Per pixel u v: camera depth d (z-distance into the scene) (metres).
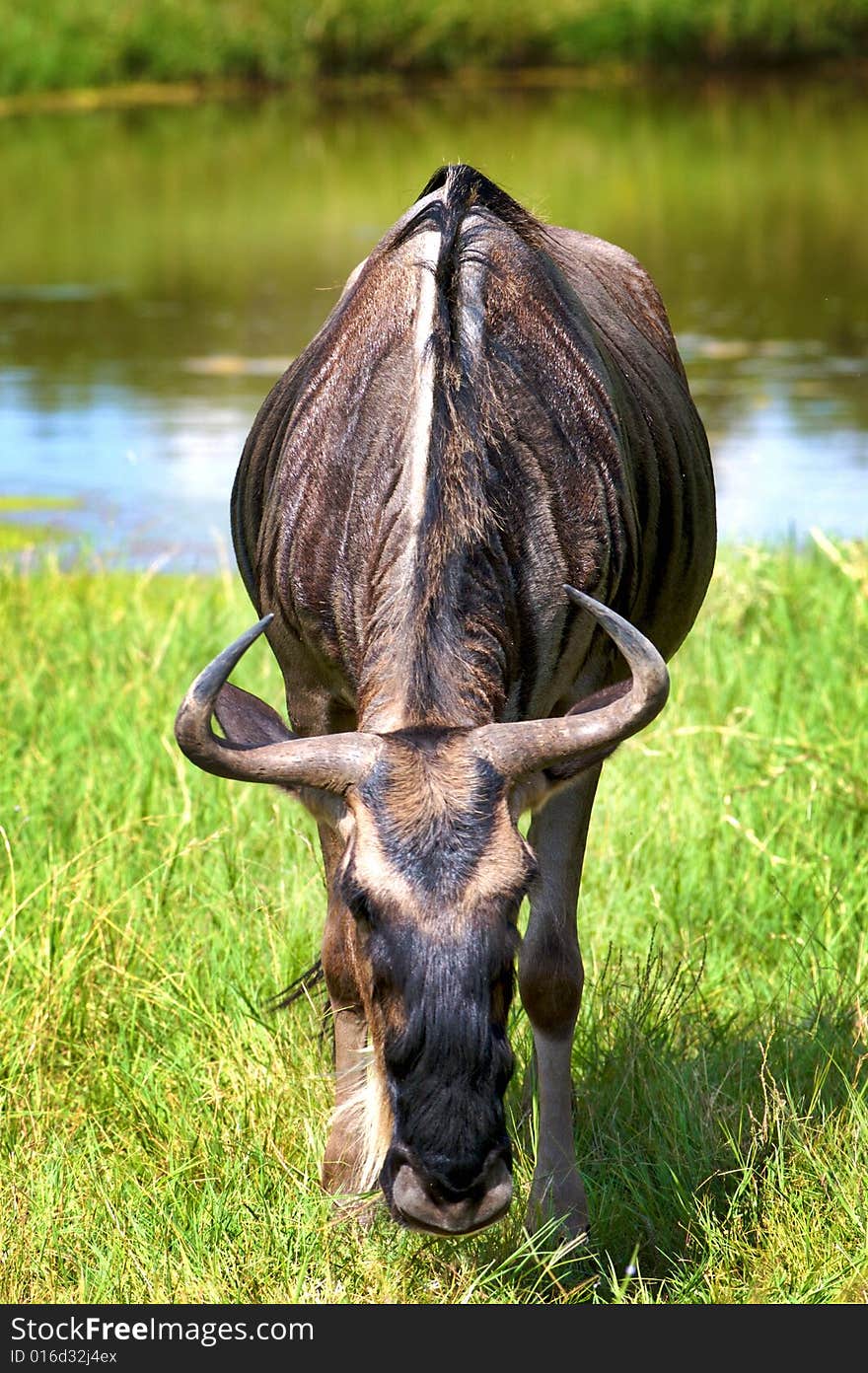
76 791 18.91
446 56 107.25
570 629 13.07
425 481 11.75
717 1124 14.12
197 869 17.53
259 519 14.99
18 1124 14.48
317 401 13.63
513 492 12.63
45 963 15.80
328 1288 12.79
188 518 32.41
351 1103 12.18
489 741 10.48
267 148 82.38
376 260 13.95
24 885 17.02
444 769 10.25
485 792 10.19
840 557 24.34
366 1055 12.36
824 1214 13.24
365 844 10.04
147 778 19.05
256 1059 14.93
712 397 39.94
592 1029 15.41
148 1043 15.56
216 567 29.16
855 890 17.36
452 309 12.49
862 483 33.12
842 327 46.72
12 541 30.81
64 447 37.41
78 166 78.81
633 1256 12.84
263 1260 12.83
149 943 16.22
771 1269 12.88
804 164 74.94
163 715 20.67
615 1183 14.03
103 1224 13.26
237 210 67.19
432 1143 9.69
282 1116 14.42
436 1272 13.08
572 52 108.00
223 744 10.41
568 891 13.59
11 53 100.00
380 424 12.88
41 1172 13.71
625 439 14.03
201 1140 14.09
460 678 11.34
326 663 13.38
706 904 17.27
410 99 99.62
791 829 18.33
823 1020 15.44
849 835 18.16
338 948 12.94
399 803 10.11
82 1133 14.48
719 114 91.00
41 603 25.23
